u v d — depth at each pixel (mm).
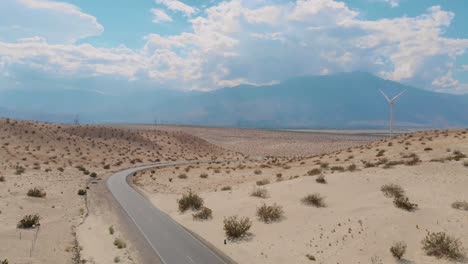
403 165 42969
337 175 41062
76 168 78250
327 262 20859
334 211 28969
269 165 80750
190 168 84125
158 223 32938
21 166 68375
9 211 33906
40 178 57562
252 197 37375
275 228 27609
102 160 97438
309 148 174000
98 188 55219
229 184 54594
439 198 28703
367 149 74562
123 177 69312
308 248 23047
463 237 21219
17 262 21250
